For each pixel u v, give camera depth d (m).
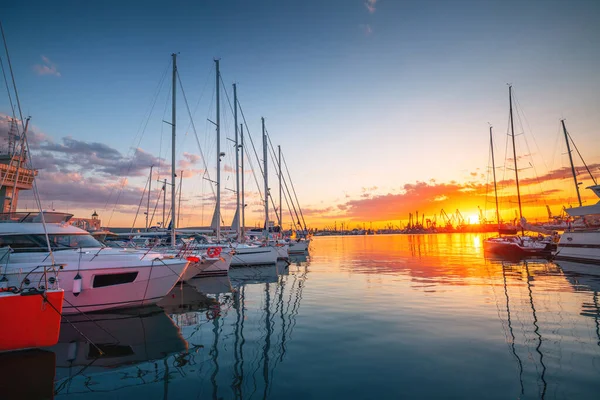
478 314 9.42
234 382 5.43
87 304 10.36
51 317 6.89
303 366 6.00
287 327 8.59
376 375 5.54
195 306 11.62
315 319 9.34
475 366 5.82
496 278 16.58
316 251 47.03
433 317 9.20
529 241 30.02
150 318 10.04
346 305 11.08
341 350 6.78
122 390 5.25
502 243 32.16
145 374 5.86
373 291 13.59
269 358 6.45
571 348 6.60
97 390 5.28
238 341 7.56
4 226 10.44
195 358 6.56
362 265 25.06
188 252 16.30
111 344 7.60
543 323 8.40
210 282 17.69
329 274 19.92
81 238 11.70
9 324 6.57
